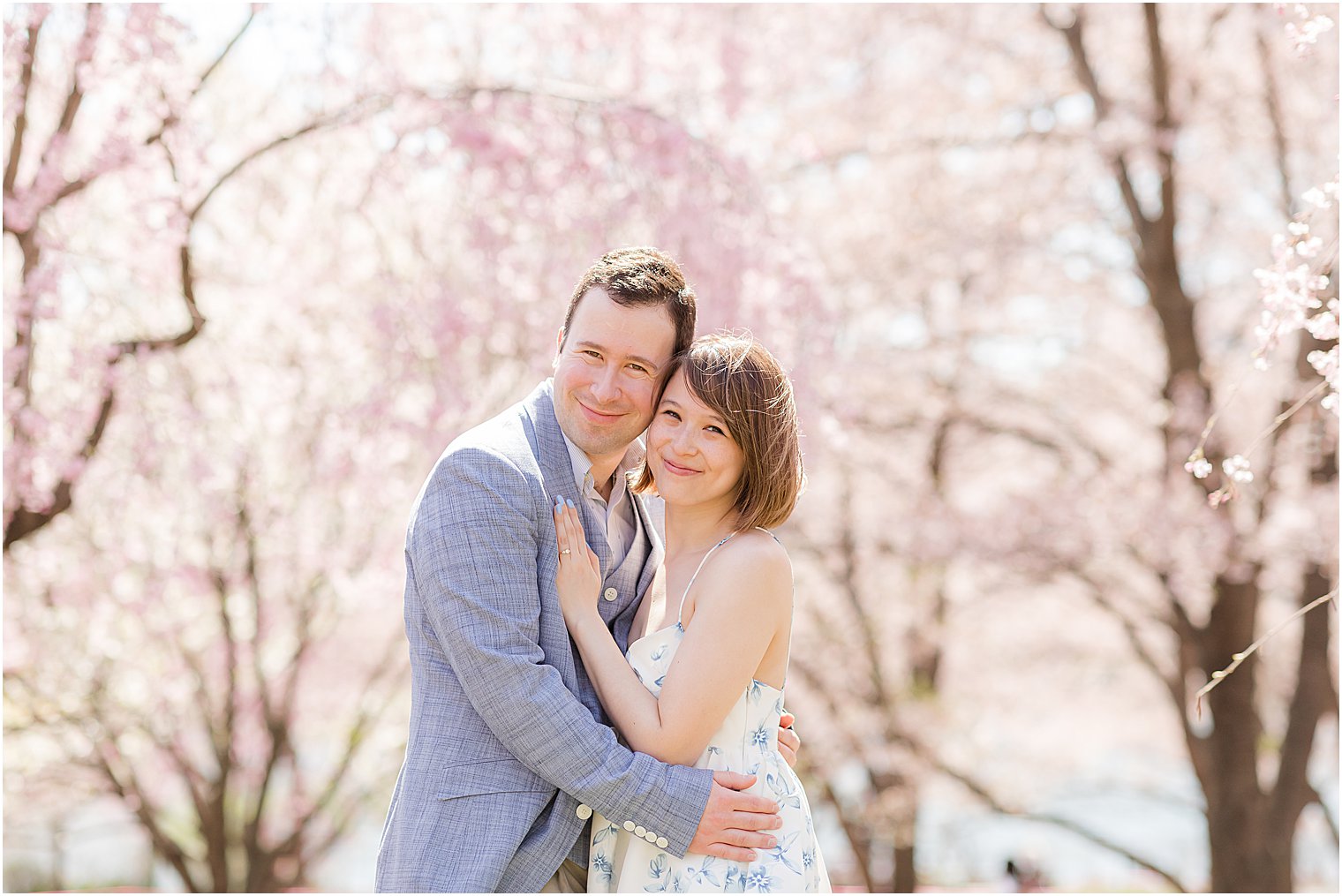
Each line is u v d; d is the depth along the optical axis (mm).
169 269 5633
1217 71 8750
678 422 2516
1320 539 7883
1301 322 2918
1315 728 8555
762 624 2451
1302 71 8375
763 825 2361
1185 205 9195
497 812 2352
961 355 9414
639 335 2512
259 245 6688
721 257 5844
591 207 5824
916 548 8898
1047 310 9586
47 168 5184
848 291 9062
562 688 2338
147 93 5469
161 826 9758
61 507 5492
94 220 5812
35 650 7234
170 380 6418
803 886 2395
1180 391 8305
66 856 12383
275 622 8906
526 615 2371
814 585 10156
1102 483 8750
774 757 2494
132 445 6199
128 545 6867
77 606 7070
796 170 8273
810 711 10047
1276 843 8453
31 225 5227
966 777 9984
